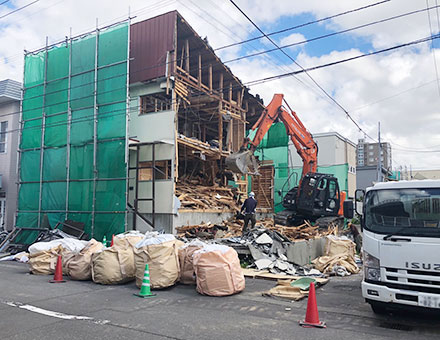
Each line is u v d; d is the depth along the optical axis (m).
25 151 19.19
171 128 16.48
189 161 22.00
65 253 10.63
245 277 10.15
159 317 6.34
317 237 14.07
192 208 17.34
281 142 29.56
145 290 7.98
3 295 8.07
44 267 10.73
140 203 16.69
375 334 5.55
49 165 18.23
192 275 8.96
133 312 6.68
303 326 5.89
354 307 7.17
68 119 17.83
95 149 16.73
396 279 5.86
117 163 16.11
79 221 16.88
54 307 7.02
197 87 18.62
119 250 9.40
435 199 6.05
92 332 5.52
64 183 17.61
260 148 29.89
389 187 6.49
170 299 7.73
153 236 9.79
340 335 5.48
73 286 9.11
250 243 11.79
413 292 5.63
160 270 8.51
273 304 7.33
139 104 17.89
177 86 17.41
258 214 22.55
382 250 6.02
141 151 17.08
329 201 18.05
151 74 17.27
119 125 16.25
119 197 15.91
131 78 17.89
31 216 18.39
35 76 19.38
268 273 10.38
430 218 5.94
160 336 5.35
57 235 15.78
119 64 16.56
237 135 22.31
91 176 16.78
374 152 93.75
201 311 6.77
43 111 18.80
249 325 5.92
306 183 17.39
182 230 15.63
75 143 17.48
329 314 6.66
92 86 17.33
